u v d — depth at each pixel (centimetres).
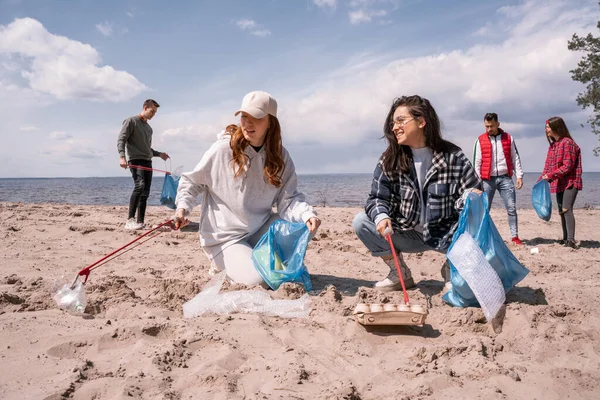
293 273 360
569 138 628
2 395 200
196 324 288
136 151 723
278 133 374
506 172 633
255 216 395
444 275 365
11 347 250
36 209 1002
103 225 744
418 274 466
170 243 610
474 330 295
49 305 321
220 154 379
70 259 499
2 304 316
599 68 1931
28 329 273
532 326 296
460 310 306
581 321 306
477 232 323
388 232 329
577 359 260
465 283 313
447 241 347
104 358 245
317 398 208
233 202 386
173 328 283
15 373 222
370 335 285
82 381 216
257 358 248
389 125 350
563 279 427
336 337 281
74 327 281
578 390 225
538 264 479
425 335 290
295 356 251
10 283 381
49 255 517
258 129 360
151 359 237
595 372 243
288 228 377
